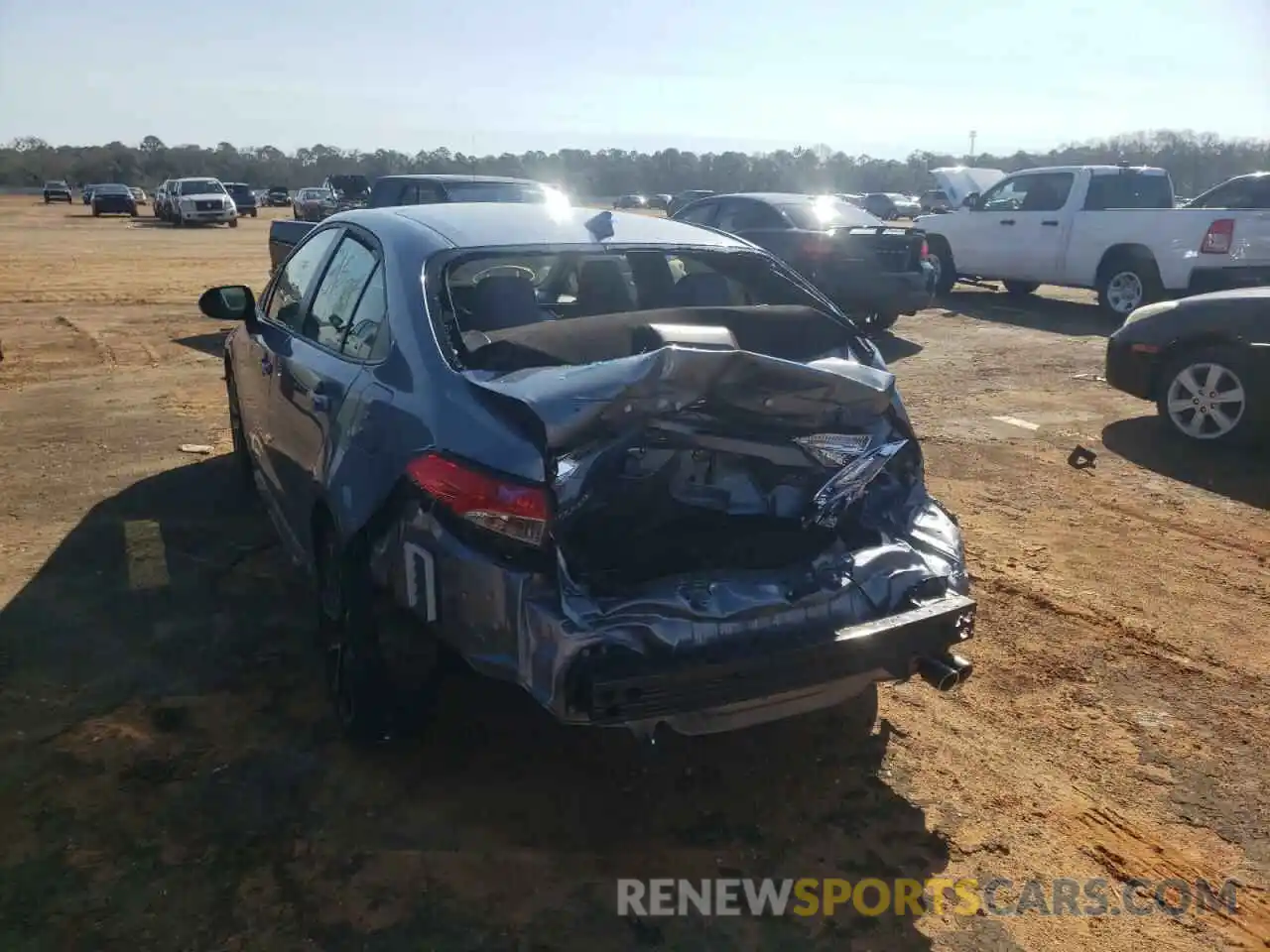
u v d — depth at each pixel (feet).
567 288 15.42
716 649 9.36
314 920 9.09
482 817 10.55
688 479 10.55
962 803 11.04
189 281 57.98
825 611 9.96
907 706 12.96
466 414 9.82
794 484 10.93
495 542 9.25
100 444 22.94
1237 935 9.30
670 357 9.13
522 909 9.32
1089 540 18.38
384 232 13.24
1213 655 14.32
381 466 10.45
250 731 11.87
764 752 11.88
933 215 53.26
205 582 15.71
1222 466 22.54
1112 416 26.81
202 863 9.73
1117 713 12.85
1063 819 10.82
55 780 10.84
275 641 13.93
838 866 10.05
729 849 10.24
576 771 11.37
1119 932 9.30
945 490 20.95
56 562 16.37
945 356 35.53
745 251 14.10
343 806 10.62
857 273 37.14
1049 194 47.19
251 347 16.67
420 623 10.01
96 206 144.15
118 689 12.66
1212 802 11.15
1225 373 23.54
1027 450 23.68
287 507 14.32
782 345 12.19
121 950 8.68
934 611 10.32
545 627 8.95
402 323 11.43
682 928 9.16
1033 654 14.32
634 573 9.68
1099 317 45.03
